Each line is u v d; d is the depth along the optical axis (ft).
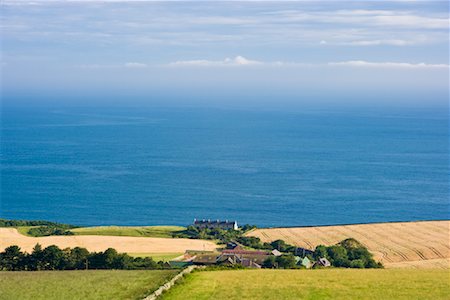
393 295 150.20
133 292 153.69
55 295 153.58
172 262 312.29
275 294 151.74
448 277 175.01
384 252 382.22
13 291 159.53
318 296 149.59
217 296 149.48
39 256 269.64
